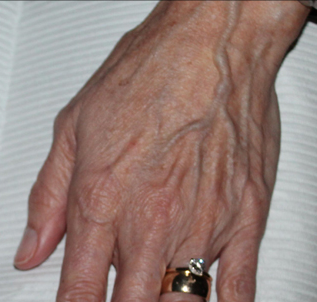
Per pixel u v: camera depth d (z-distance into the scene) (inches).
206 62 17.1
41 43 18.7
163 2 17.8
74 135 17.1
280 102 17.8
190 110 16.9
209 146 16.7
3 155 17.9
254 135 17.1
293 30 17.5
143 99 16.9
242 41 17.3
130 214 16.2
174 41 17.2
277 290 16.6
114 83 17.1
